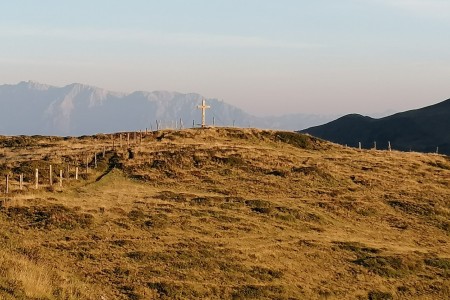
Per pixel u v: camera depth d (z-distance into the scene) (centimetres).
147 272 2992
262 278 3241
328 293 3228
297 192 5644
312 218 4741
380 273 3681
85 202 4356
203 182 5800
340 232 4541
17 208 3900
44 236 3403
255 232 4131
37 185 4812
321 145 8475
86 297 2348
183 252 3391
